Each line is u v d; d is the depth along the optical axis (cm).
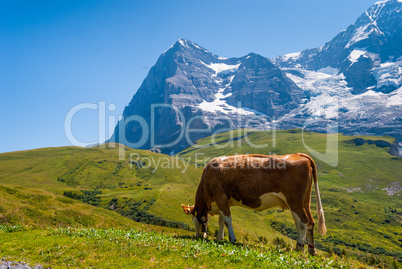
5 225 2022
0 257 1249
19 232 1725
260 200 1384
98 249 1279
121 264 1098
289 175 1316
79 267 1094
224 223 1564
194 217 1677
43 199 10125
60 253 1255
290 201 1310
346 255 1314
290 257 1148
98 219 9425
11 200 8975
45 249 1319
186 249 1227
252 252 1177
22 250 1337
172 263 1091
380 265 1200
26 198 9725
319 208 1315
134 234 1539
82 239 1438
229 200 1476
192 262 1095
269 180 1352
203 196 1587
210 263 1077
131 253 1210
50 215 8381
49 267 1119
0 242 1495
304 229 1284
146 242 1349
